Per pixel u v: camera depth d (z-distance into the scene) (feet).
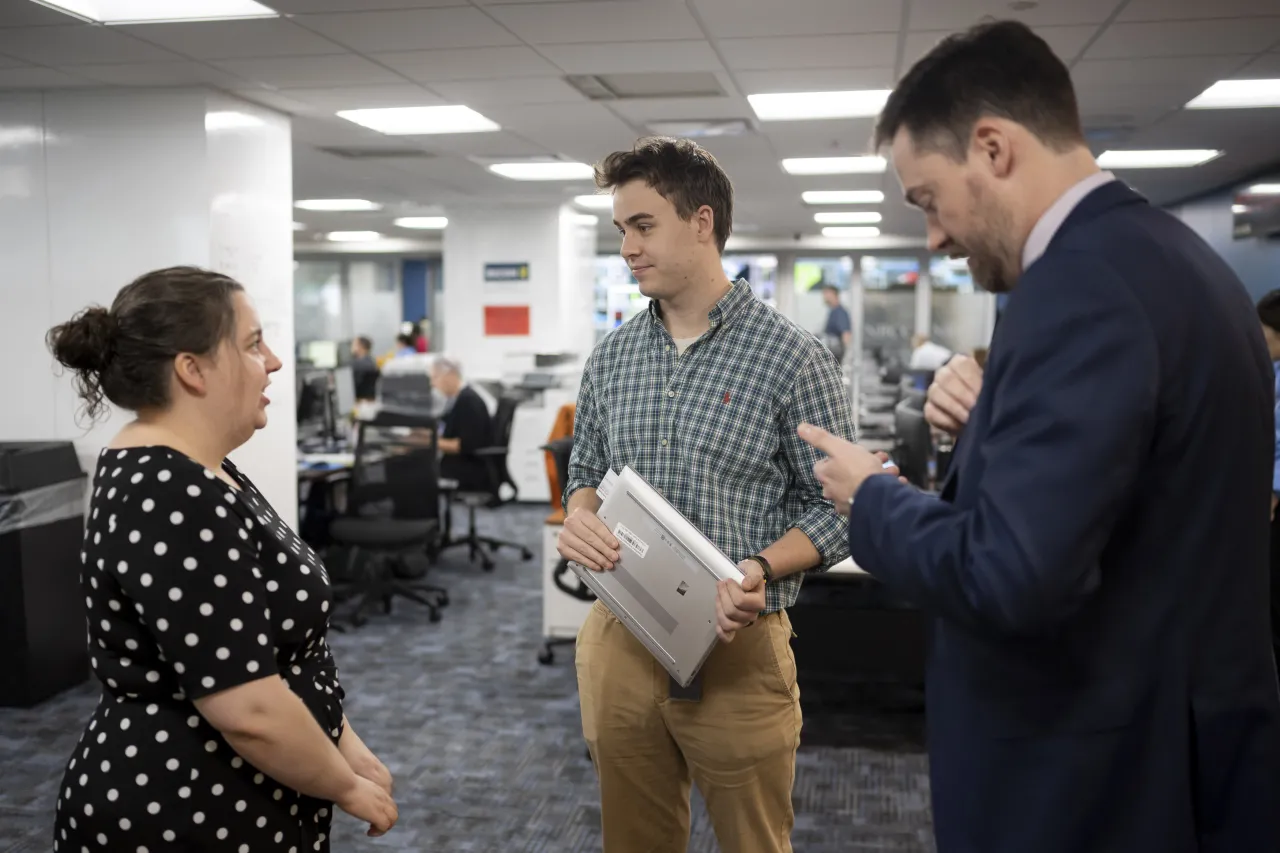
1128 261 2.80
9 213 15.12
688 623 4.91
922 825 9.45
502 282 30.07
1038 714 3.00
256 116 16.20
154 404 4.01
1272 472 2.98
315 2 10.96
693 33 12.16
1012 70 2.93
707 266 5.28
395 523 16.63
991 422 2.90
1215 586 2.87
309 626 4.24
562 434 18.72
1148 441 2.75
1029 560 2.63
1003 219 3.01
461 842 9.09
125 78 14.29
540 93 15.53
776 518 5.36
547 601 14.17
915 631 11.46
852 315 42.93
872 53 13.06
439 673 13.82
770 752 5.25
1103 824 2.94
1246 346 2.88
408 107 16.62
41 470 12.91
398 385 26.25
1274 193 22.48
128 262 14.94
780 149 20.47
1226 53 13.15
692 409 5.29
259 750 3.81
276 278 16.76
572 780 10.42
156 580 3.70
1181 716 2.88
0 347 14.99
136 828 3.82
